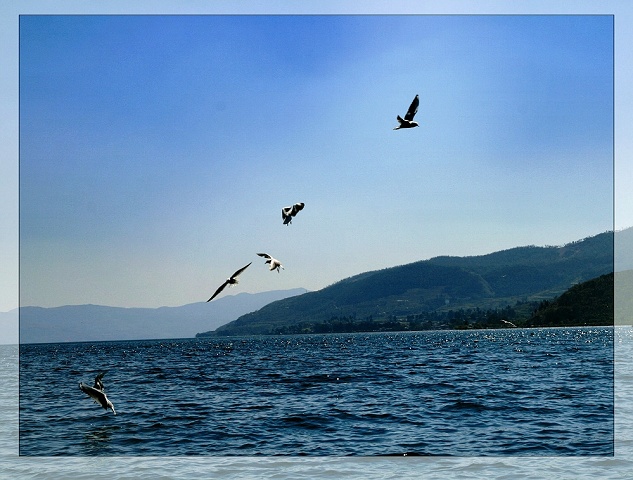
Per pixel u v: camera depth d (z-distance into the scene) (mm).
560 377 36625
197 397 32031
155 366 54094
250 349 90062
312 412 26375
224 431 23031
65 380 42562
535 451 19281
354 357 63500
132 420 25594
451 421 23859
